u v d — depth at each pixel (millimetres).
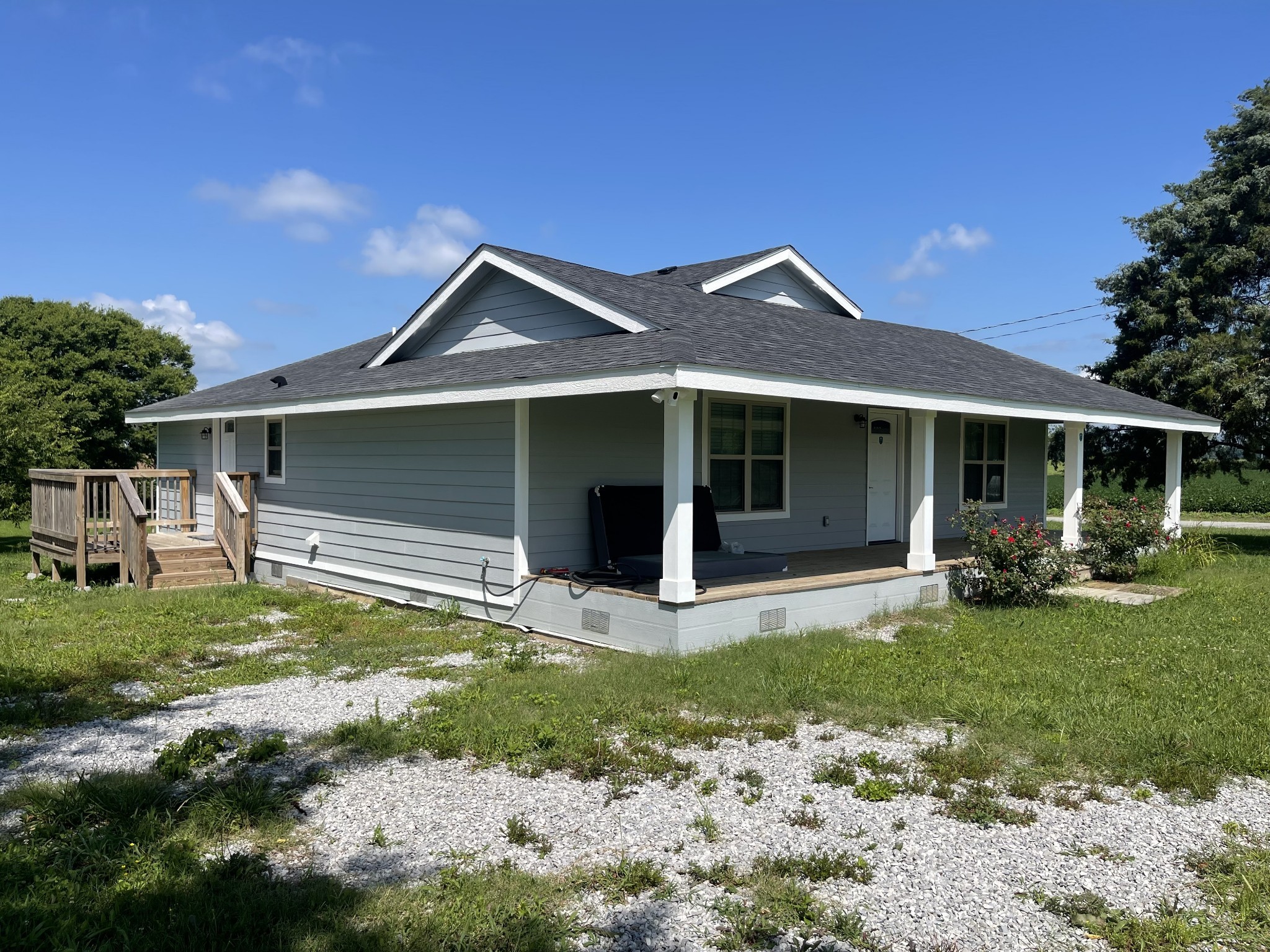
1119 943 3102
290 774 4844
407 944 3027
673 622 7406
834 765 4871
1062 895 3455
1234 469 18797
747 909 3326
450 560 9914
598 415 9586
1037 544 10109
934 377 9945
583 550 9469
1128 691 6301
